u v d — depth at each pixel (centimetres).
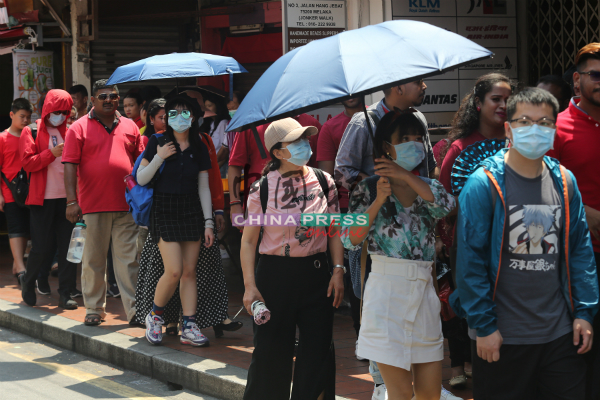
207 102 797
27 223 818
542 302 295
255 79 1120
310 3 730
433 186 333
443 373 466
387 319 330
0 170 801
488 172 297
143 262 573
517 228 293
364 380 457
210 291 563
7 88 1352
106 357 561
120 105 1169
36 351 605
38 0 1077
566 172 301
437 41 320
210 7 1153
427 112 736
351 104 530
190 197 531
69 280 703
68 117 735
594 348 360
